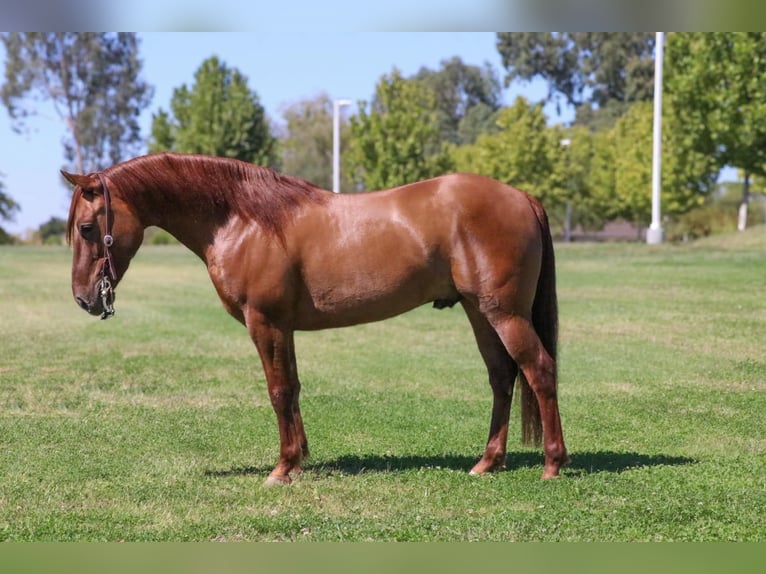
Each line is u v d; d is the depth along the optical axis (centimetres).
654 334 1291
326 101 5650
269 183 602
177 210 605
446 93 8044
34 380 1022
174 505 560
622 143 4172
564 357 1138
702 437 734
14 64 5819
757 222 4044
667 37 3241
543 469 632
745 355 1112
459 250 584
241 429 782
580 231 5556
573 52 6588
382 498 571
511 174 4034
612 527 510
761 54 2480
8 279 2514
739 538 491
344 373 1078
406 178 3744
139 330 1489
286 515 536
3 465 656
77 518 534
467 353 1232
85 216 593
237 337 1407
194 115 4303
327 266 591
